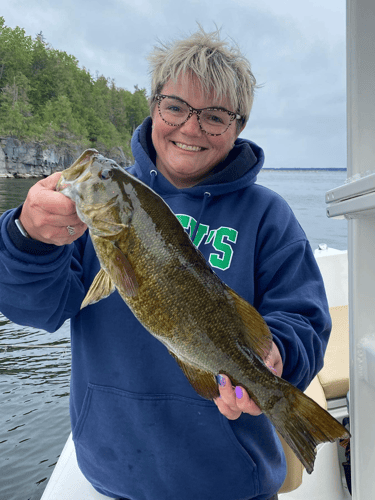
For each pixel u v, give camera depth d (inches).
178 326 49.0
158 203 49.8
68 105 3147.1
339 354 131.1
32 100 3125.0
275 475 61.7
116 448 59.5
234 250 60.8
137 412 57.8
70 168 49.1
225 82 56.7
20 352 425.4
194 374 50.4
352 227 44.1
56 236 46.1
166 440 57.4
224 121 59.4
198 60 55.1
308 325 56.3
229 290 50.7
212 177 63.3
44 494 78.2
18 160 2746.1
